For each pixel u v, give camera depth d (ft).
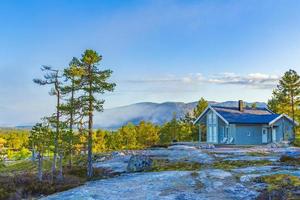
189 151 143.13
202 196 66.74
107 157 146.00
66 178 101.81
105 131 347.36
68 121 113.70
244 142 204.54
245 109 232.94
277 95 231.50
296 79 219.20
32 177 101.71
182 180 79.97
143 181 82.84
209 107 222.89
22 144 446.60
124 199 68.13
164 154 138.10
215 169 92.94
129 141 309.42
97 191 76.33
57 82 116.37
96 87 109.70
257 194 65.77
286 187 68.03
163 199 66.28
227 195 66.64
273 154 126.72
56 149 115.24
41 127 113.09
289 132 213.46
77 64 111.96
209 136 225.56
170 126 290.76
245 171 86.69
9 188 89.51
